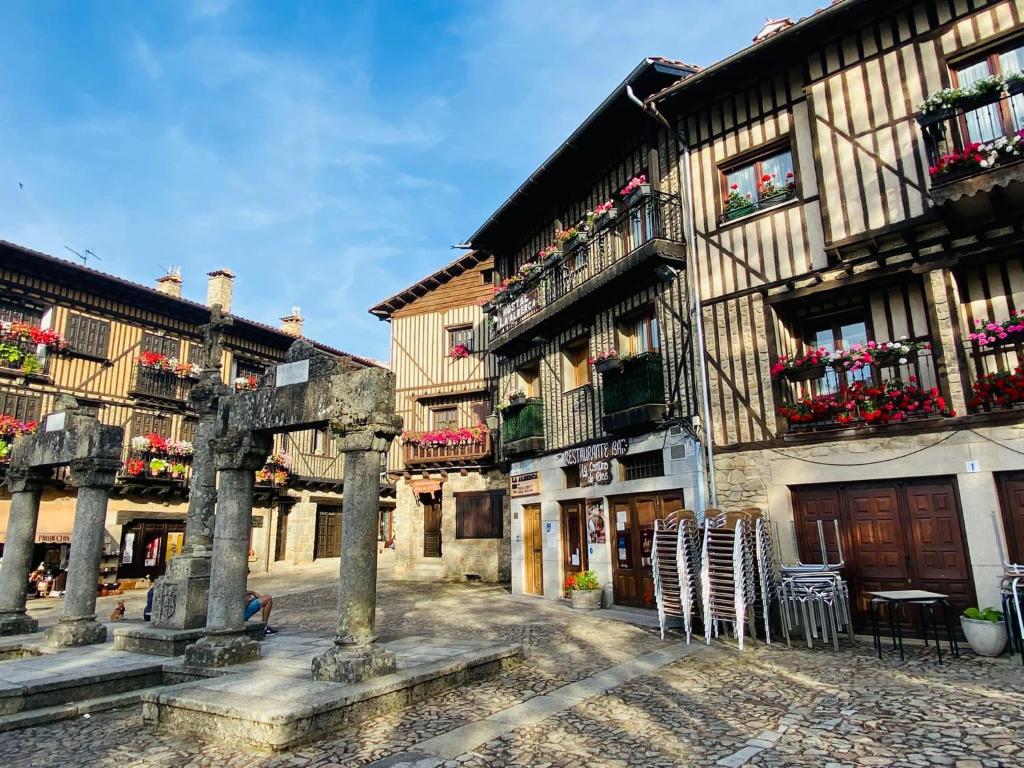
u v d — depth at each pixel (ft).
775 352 32.60
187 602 27.84
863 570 28.99
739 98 36.22
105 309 65.21
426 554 67.26
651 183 39.68
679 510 33.27
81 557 29.76
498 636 31.32
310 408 22.98
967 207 26.94
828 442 30.22
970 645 24.56
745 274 34.35
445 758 14.96
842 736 15.60
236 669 22.38
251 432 24.75
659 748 15.30
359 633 20.52
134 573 65.21
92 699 21.66
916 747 14.64
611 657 25.75
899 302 30.45
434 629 33.73
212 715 17.22
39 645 28.86
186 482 67.56
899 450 28.32
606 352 40.73
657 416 36.68
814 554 30.27
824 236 31.55
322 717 16.98
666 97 36.99
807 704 18.39
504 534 61.52
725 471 33.27
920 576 27.58
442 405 69.72
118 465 31.24
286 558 81.82
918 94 29.84
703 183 36.96
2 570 33.45
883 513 28.84
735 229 35.09
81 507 30.19
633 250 38.96
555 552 46.68
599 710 18.51
